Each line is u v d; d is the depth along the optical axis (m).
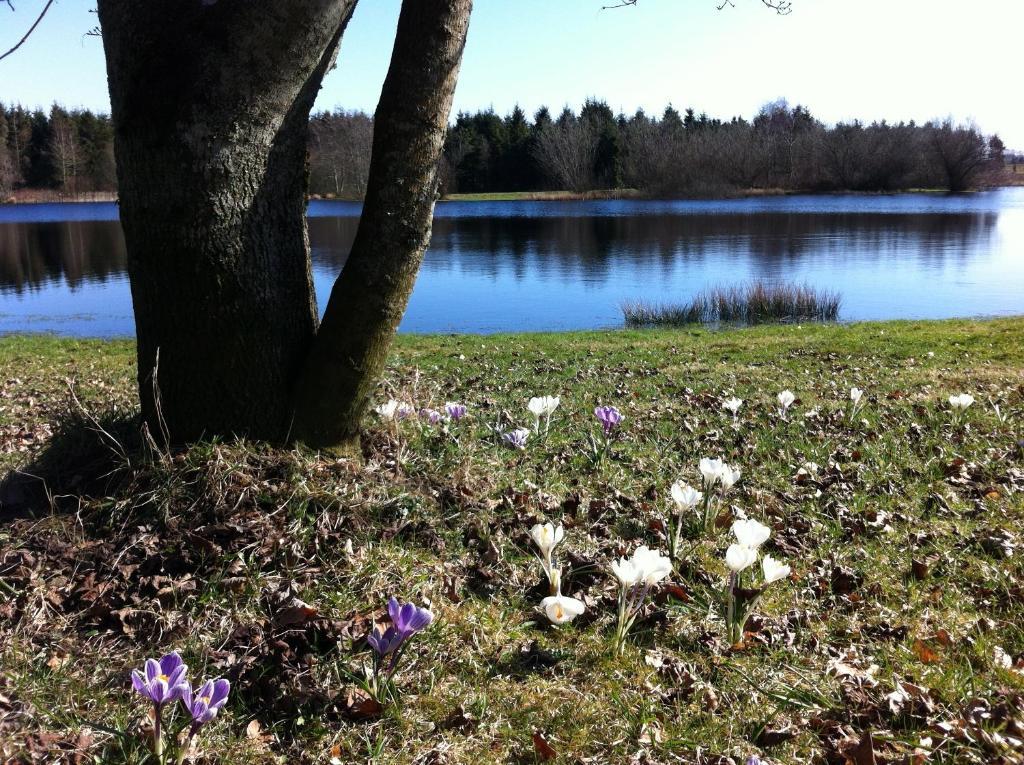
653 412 7.40
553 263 38.84
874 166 104.94
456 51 3.79
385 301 4.03
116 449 4.15
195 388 3.96
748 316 23.56
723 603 3.52
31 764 2.50
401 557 3.65
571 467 5.40
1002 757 2.48
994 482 5.12
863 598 3.63
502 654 3.14
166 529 3.66
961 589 3.70
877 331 15.51
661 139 101.56
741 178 104.00
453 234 56.31
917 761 2.45
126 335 19.34
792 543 4.23
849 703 2.83
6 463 5.16
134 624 3.24
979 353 11.94
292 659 2.99
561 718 2.77
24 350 14.00
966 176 104.38
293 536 3.62
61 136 103.62
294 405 4.15
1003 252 39.41
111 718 2.73
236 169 3.76
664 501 4.74
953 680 2.93
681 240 49.12
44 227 63.81
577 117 110.06
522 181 109.69
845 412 7.03
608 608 3.48
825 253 40.72
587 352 13.52
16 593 3.36
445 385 9.30
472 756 2.61
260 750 2.63
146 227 3.79
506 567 3.78
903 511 4.68
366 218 3.95
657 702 2.86
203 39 3.57
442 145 3.96
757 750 2.61
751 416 7.24
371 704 2.77
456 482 4.42
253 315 3.94
